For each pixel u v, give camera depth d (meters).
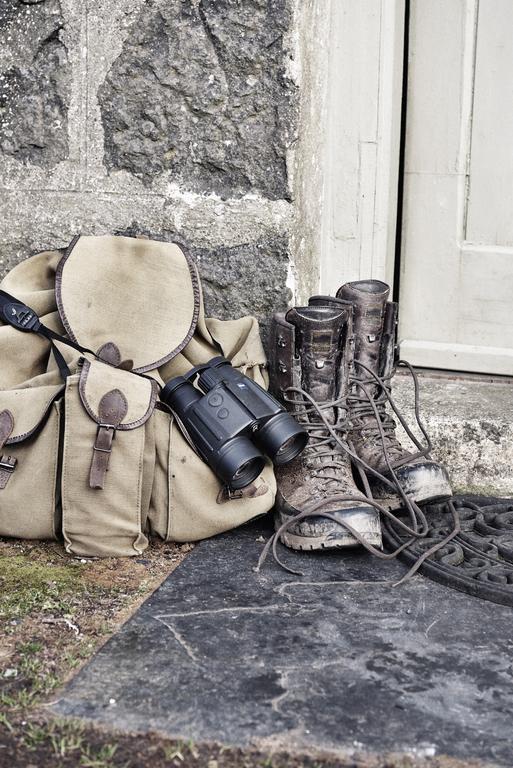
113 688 1.55
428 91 2.72
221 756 1.39
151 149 2.51
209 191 2.50
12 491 2.11
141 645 1.69
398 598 1.91
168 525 2.13
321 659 1.66
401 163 2.79
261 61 2.39
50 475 2.09
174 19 2.43
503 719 1.49
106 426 2.03
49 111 2.55
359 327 2.35
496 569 2.01
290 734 1.44
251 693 1.54
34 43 2.54
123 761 1.38
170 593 1.91
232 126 2.45
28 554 2.09
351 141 2.69
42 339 2.30
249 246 2.48
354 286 2.39
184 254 2.36
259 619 1.80
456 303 2.80
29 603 1.85
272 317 2.47
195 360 2.33
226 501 2.15
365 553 2.13
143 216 2.54
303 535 2.07
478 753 1.41
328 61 2.63
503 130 2.67
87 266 2.30
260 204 2.46
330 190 2.73
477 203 2.74
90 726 1.45
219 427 2.07
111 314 2.27
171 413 2.15
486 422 2.48
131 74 2.48
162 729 1.45
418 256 2.82
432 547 2.06
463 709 1.52
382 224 2.73
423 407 2.57
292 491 2.18
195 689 1.55
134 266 2.32
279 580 1.98
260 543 2.18
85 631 1.75
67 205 2.59
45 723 1.46
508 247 2.74
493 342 2.79
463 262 2.78
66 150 2.56
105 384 2.06
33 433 2.10
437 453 2.52
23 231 2.63
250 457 2.05
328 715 1.49
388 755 1.40
